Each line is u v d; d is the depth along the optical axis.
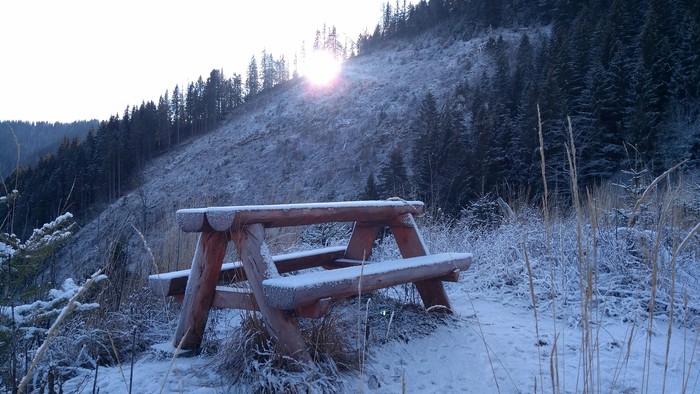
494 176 21.38
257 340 3.04
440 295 4.29
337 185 53.41
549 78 26.64
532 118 22.39
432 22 103.88
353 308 4.23
